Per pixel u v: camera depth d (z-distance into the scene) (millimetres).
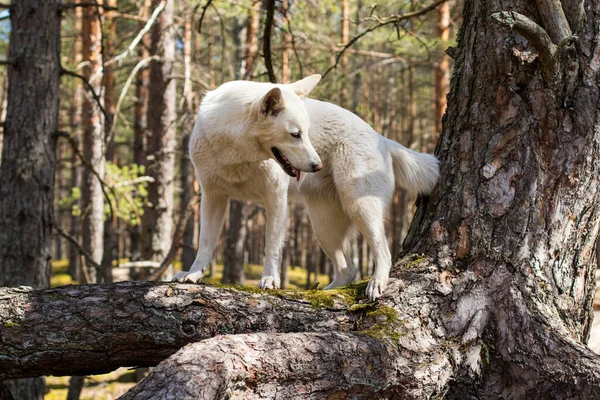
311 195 4324
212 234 3766
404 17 5953
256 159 3615
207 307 3135
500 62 3605
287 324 3225
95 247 11148
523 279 3359
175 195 20016
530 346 3191
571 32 3416
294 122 3451
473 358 3273
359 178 3863
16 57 5949
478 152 3670
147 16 10594
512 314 3309
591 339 5781
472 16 3865
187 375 2447
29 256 5891
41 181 5980
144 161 13312
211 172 3678
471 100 3779
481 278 3428
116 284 3199
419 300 3387
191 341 3076
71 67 12484
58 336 2990
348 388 2912
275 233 3781
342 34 11516
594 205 3473
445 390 3252
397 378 3037
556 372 3043
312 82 3936
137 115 13156
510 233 3457
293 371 2785
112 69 11477
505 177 3531
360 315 3352
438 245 3609
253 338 2797
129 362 3115
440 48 8828
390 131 20375
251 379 2680
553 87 3402
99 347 3016
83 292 3129
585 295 3486
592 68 3410
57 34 6121
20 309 3027
